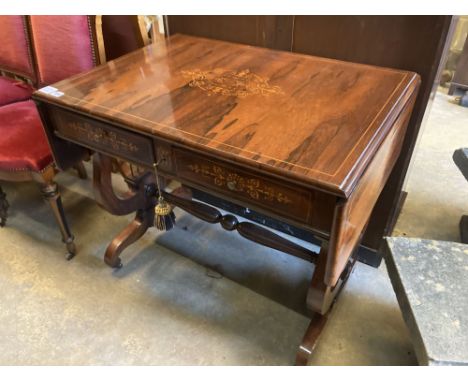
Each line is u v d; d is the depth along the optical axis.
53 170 1.37
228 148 0.81
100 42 1.45
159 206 1.14
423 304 0.98
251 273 1.46
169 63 1.18
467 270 1.05
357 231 0.90
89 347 1.25
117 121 0.93
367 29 1.10
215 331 1.28
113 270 1.49
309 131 0.85
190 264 1.50
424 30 1.02
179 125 0.89
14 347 1.26
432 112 2.34
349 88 1.01
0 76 1.79
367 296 1.36
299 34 1.21
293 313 1.33
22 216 1.74
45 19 1.46
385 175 1.03
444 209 1.69
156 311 1.35
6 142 1.38
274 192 0.82
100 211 1.76
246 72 1.11
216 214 1.30
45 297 1.40
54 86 1.08
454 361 0.88
